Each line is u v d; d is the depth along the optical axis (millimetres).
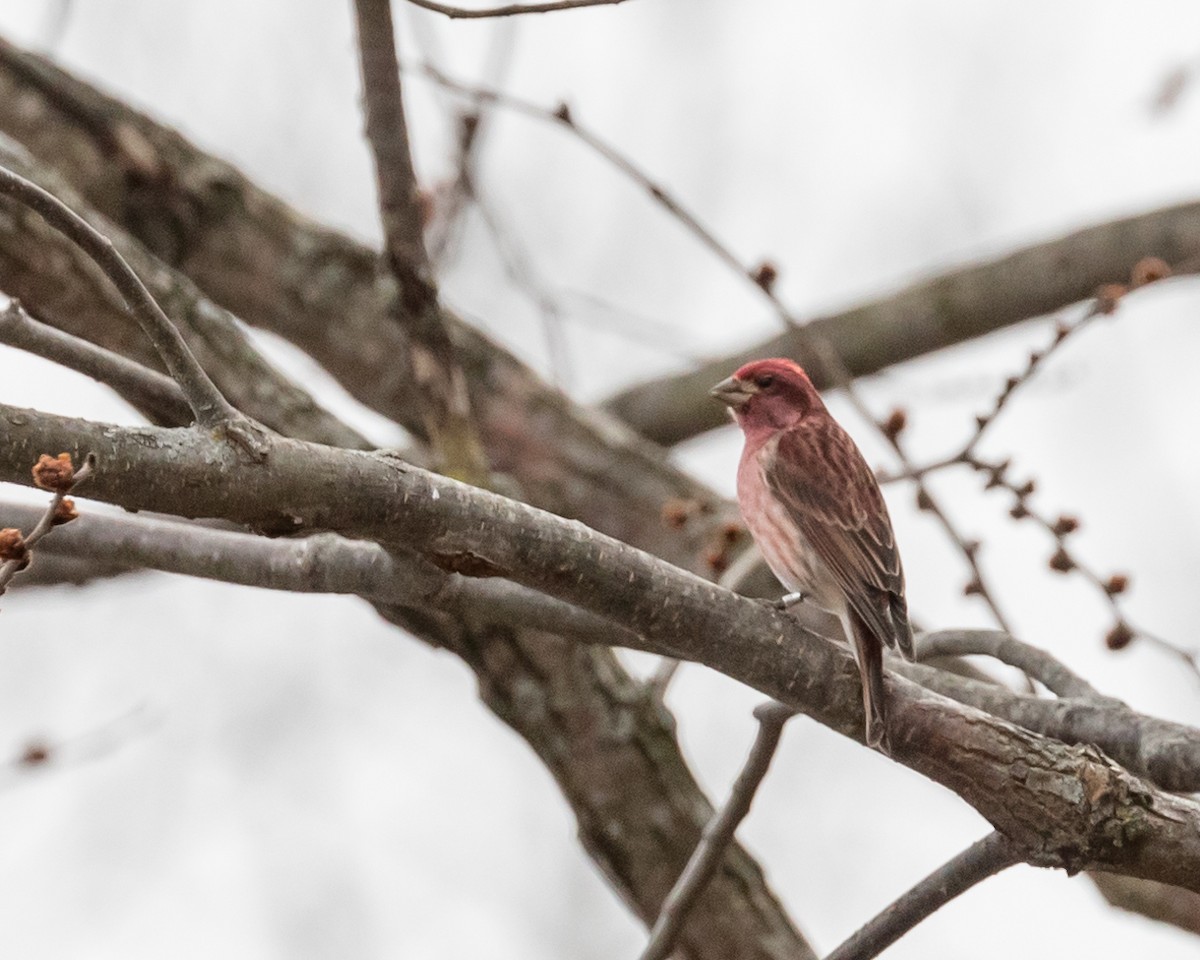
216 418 7441
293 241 13750
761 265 12094
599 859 12469
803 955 12344
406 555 8844
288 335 13938
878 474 11273
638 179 12070
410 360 10953
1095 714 9148
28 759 13727
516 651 12156
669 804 12375
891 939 8938
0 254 11383
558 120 11953
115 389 8914
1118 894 13062
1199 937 12961
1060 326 10930
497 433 14406
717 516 14312
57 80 13367
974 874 8727
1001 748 8453
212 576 9344
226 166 13773
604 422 14773
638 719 12398
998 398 11047
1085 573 10656
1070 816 8391
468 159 14617
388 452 7883
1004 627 10977
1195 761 8781
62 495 6934
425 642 12234
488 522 7930
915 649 9883
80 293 11641
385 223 10719
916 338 16547
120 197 13406
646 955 9922
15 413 7094
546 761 12391
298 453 7547
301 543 9195
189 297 11938
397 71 10516
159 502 7336
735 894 12305
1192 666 10398
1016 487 10805
